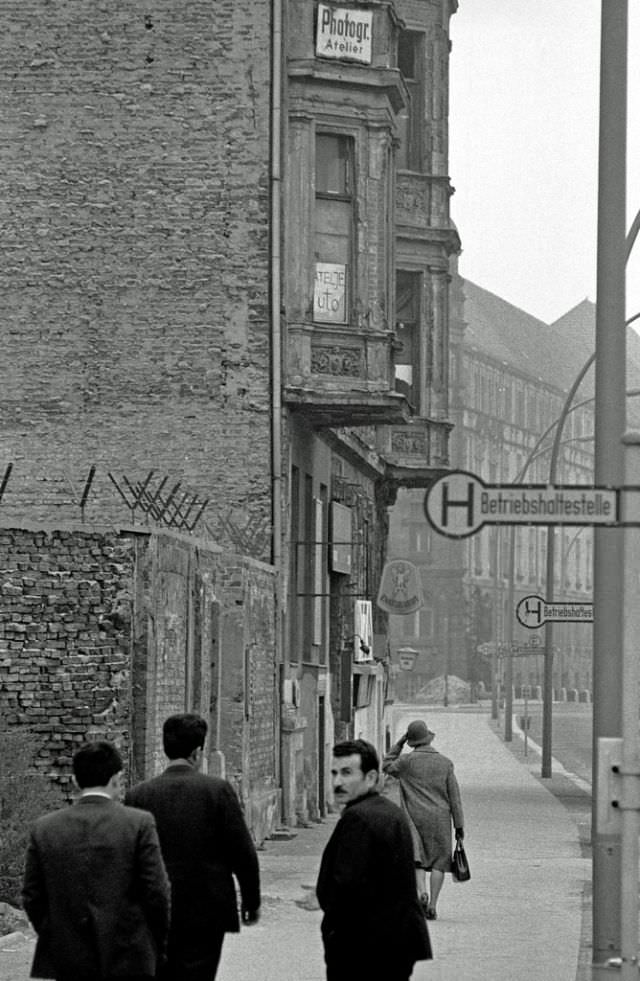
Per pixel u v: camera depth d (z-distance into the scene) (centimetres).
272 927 2009
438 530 1153
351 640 4469
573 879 2639
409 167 4653
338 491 4291
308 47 3666
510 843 3300
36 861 1052
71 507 3500
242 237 3528
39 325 3534
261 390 3509
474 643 14912
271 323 3516
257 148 3534
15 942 1784
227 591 3025
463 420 14825
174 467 3500
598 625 1469
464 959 1791
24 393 3525
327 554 4134
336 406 3612
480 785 5281
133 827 1052
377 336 3672
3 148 3559
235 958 1756
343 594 4344
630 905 1163
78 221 3541
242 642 3031
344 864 1154
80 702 2322
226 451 3503
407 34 4675
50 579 2333
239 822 1183
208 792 1181
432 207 4631
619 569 1470
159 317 3525
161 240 3534
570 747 7862
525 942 1927
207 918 1169
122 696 2333
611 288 1499
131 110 3550
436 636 14850
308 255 3625
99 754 1071
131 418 3512
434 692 14225
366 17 3712
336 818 3975
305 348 3597
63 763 2314
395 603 4419
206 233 3528
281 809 3506
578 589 17638
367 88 3719
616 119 1505
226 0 3550
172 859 1170
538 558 16588
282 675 3525
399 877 1155
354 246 3709
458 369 14675
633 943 1159
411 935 1154
